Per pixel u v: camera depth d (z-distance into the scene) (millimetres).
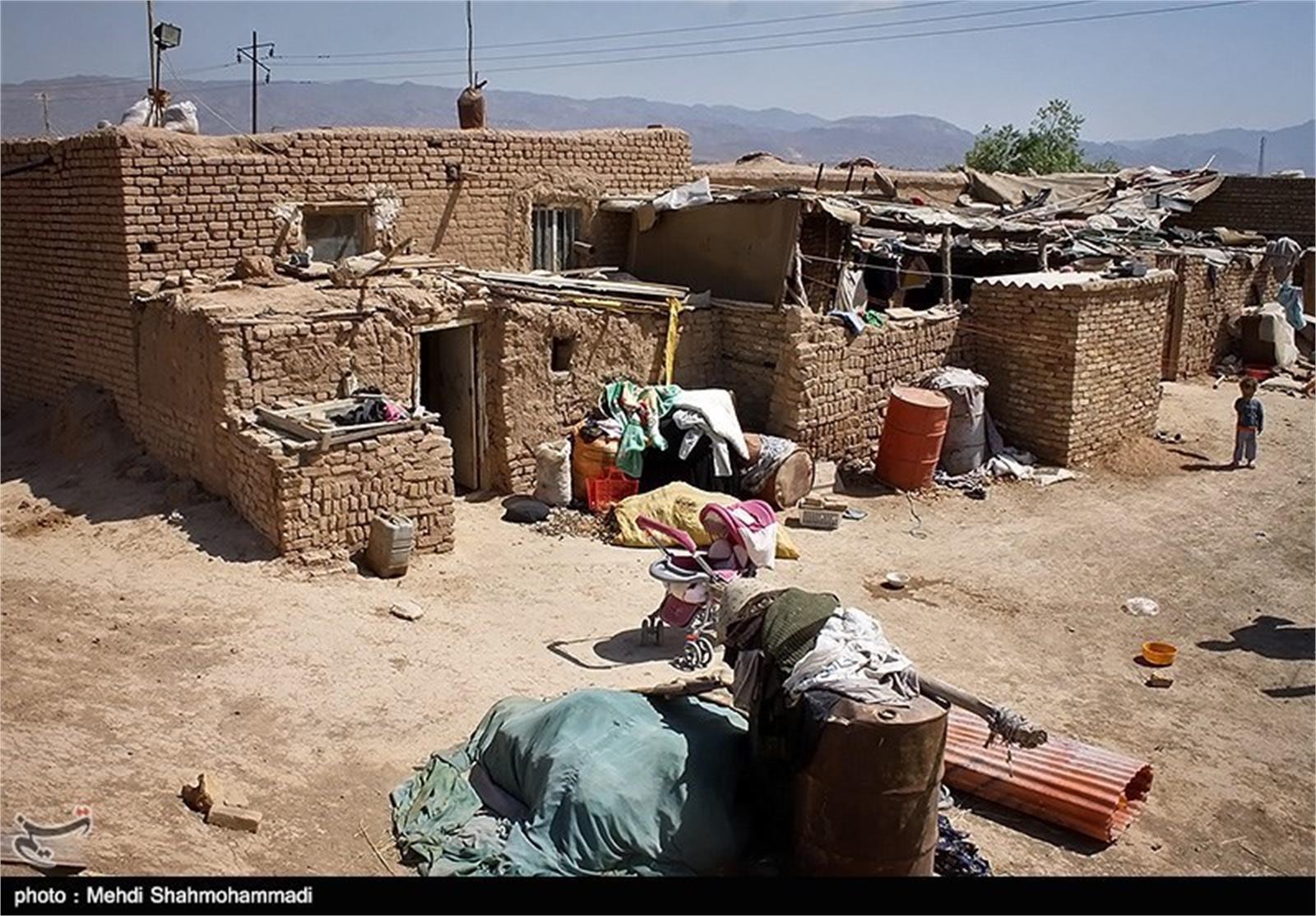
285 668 9391
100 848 6520
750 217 16734
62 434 14523
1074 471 17422
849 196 18000
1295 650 11578
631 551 12992
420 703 9047
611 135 18438
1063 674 10766
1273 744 9617
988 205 23875
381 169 15562
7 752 7477
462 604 11172
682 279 17734
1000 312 17781
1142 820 8344
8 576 10805
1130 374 18359
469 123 17578
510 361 13938
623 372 15312
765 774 7168
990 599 12555
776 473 14680
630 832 6797
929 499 15852
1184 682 10750
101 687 8727
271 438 11516
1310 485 17422
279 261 14398
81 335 14695
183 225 13781
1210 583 13414
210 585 10812
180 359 12766
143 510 12508
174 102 15625
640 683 9602
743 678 7309
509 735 7605
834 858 6562
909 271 18484
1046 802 8070
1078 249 20641
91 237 14008
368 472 11703
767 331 16312
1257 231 30203
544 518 13695
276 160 14453
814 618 7207
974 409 16797
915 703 6652
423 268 14211
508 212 17250
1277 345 24859
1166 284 18656
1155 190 26969
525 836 6934
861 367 16469
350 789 7754
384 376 13156
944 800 8188
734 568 10883
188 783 7512
